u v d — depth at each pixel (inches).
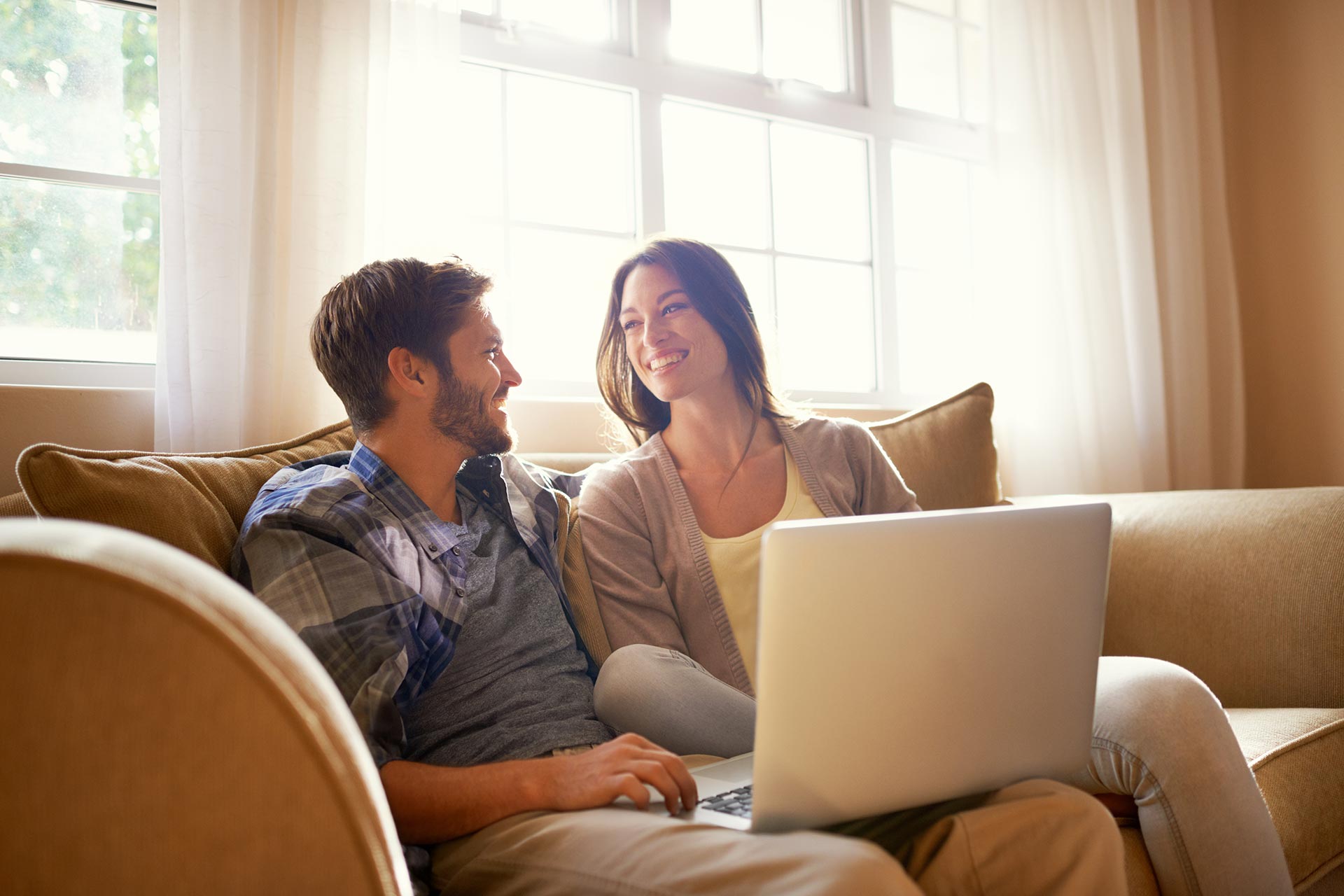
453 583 44.0
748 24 98.6
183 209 58.2
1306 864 45.8
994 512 32.5
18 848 21.0
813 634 29.2
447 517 48.5
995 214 100.3
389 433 47.4
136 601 21.1
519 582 47.3
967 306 112.3
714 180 96.6
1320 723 51.1
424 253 67.2
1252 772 43.2
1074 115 102.4
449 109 69.4
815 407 91.4
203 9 59.3
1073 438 97.4
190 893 21.5
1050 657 33.9
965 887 31.7
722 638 52.2
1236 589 60.9
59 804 21.1
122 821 21.3
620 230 90.4
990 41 101.2
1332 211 116.6
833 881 25.5
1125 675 43.4
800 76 101.9
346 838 22.4
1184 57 113.8
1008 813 32.3
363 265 64.6
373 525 42.1
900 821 35.1
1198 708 41.4
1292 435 120.2
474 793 35.6
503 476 51.4
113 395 57.5
